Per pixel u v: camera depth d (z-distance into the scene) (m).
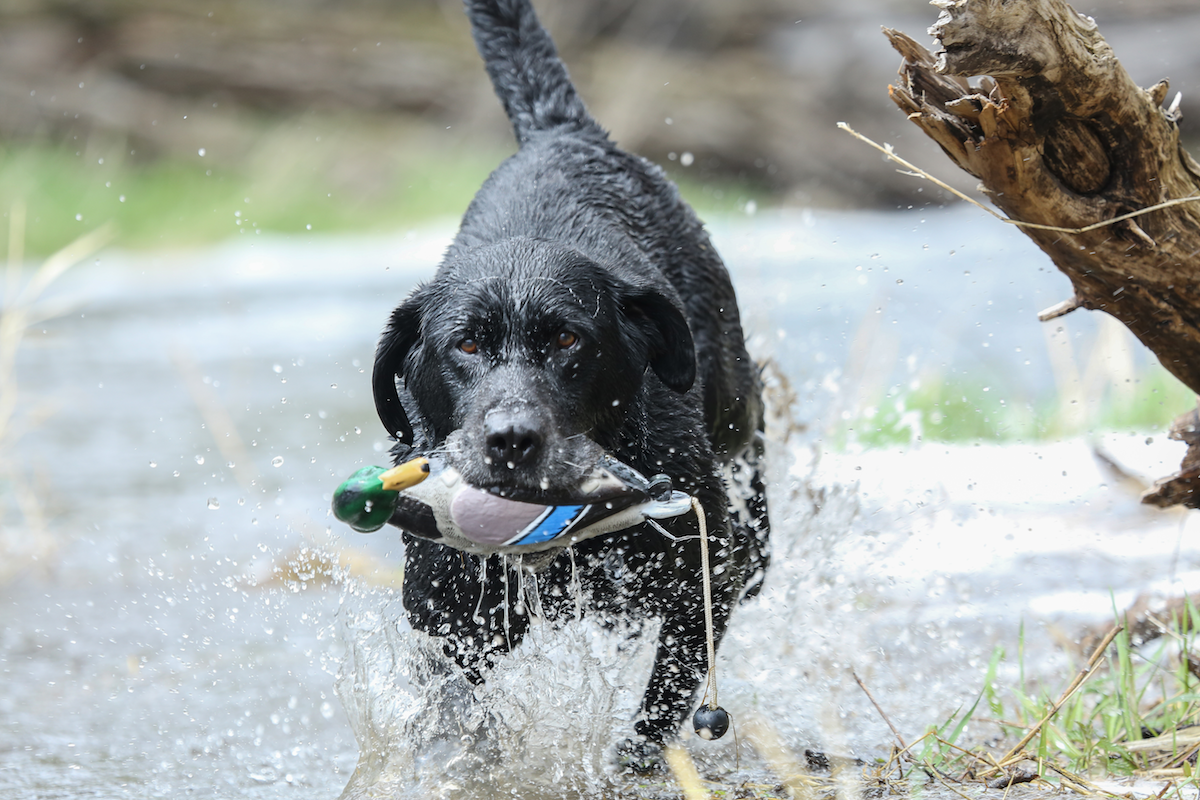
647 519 7.14
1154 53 52.59
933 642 9.07
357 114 50.69
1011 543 10.78
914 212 49.50
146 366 22.95
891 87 6.91
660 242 8.90
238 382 21.34
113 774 7.38
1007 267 28.08
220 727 8.16
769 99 54.03
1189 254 6.98
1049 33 6.23
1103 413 15.28
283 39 52.06
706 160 51.88
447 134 50.28
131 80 48.69
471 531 6.25
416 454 7.35
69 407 19.58
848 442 13.34
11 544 12.59
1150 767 6.95
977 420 15.22
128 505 14.07
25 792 7.10
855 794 6.62
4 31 48.69
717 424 9.03
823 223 40.53
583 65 55.91
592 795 6.93
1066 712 7.53
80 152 43.75
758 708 7.97
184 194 42.34
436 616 7.29
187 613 10.59
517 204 8.24
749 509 9.46
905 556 10.42
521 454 6.25
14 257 14.56
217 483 14.93
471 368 6.81
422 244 39.53
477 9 9.98
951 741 7.13
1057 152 6.76
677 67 56.50
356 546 12.20
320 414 17.02
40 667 9.40
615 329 7.09
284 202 43.38
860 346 15.91
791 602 9.34
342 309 28.91
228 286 33.09
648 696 7.79
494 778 7.02
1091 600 9.62
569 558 7.36
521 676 7.55
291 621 10.36
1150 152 6.73
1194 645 8.02
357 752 7.78
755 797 6.81
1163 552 10.46
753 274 17.31
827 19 58.28
